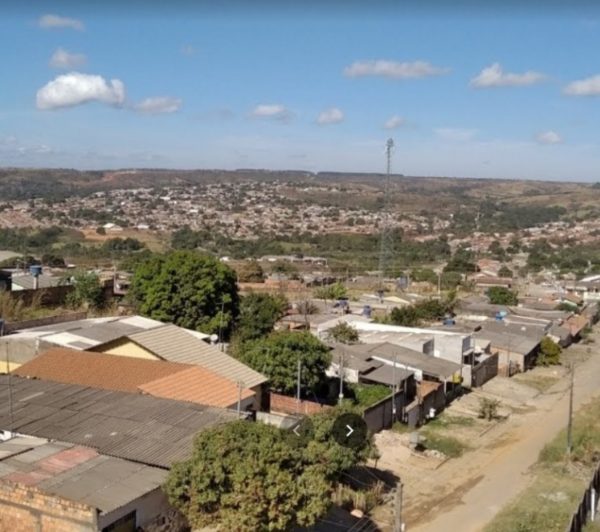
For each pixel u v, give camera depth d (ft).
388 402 104.78
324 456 67.46
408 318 177.99
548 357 169.37
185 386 85.35
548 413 124.77
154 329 106.52
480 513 79.30
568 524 73.15
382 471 88.48
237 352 111.55
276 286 255.91
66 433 67.67
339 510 73.15
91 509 52.49
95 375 87.86
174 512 59.52
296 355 101.35
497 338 167.12
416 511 78.59
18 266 238.07
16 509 55.21
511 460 98.07
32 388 80.89
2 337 103.04
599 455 100.78
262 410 99.76
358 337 136.87
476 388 138.31
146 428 69.00
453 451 99.55
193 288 136.15
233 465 53.72
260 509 52.70
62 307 152.25
